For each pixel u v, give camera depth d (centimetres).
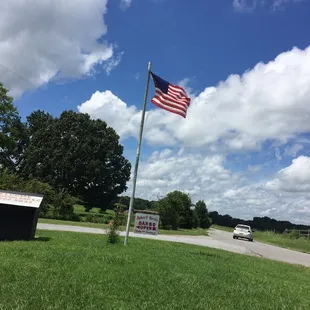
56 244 1297
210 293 759
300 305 772
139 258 1096
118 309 583
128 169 6438
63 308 556
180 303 653
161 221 4375
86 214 4462
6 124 4900
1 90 4762
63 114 5981
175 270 962
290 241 4269
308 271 1523
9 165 6297
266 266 1443
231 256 1641
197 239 3056
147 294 686
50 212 3838
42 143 5791
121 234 2311
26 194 1483
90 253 1080
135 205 5084
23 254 981
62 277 738
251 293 817
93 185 6019
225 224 10675
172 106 1540
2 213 1419
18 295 596
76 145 5688
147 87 1585
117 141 6222
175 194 4838
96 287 691
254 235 5566
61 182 5584
